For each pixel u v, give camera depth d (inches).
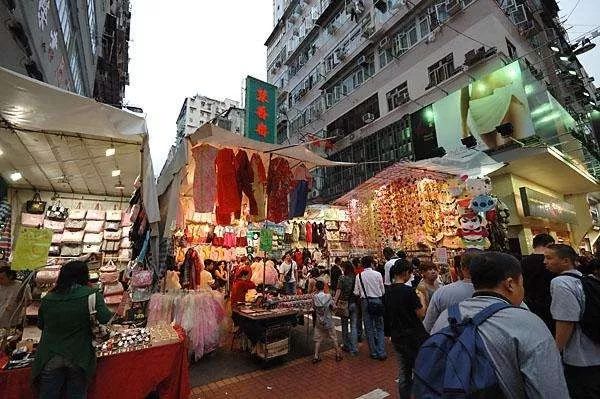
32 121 163.6
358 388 173.8
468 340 52.4
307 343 262.2
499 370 49.7
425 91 550.6
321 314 221.0
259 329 211.6
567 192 564.7
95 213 325.4
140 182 205.9
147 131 169.2
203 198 202.4
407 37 623.8
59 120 161.6
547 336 51.8
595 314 87.1
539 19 616.4
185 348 146.2
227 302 313.9
